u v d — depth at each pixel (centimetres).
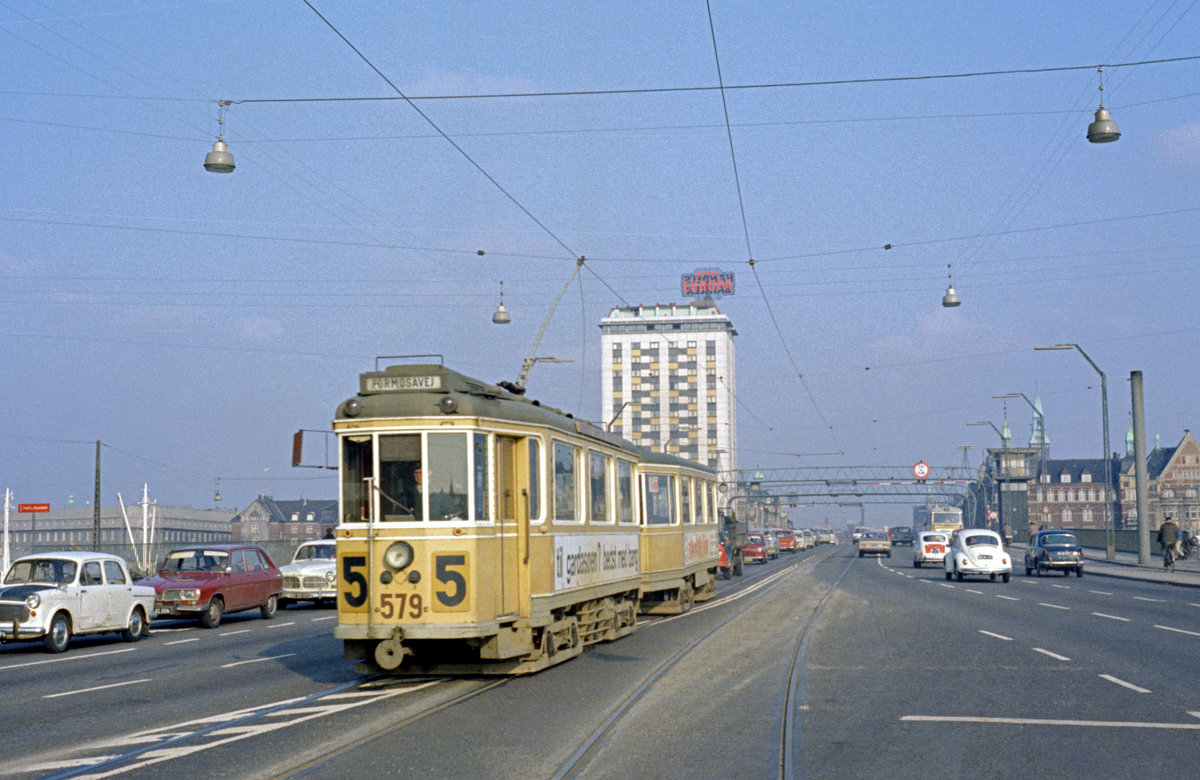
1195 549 5822
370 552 1277
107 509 11319
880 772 833
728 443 14438
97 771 870
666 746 941
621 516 1891
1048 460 17500
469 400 1306
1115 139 2077
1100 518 16838
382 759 889
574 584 1571
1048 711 1090
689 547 2569
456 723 1052
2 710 1234
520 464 1391
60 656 1920
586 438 1677
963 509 13475
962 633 1903
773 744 945
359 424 1299
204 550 2689
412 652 1405
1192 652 1566
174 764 889
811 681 1332
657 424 14550
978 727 1009
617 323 14712
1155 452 16850
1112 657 1516
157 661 1781
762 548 6575
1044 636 1828
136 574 3061
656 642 1839
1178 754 882
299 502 15088
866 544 7869
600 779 819
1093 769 834
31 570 2094
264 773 845
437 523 1273
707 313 14600
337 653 1794
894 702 1161
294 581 3138
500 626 1316
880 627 2048
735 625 2155
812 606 2656
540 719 1073
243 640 2159
